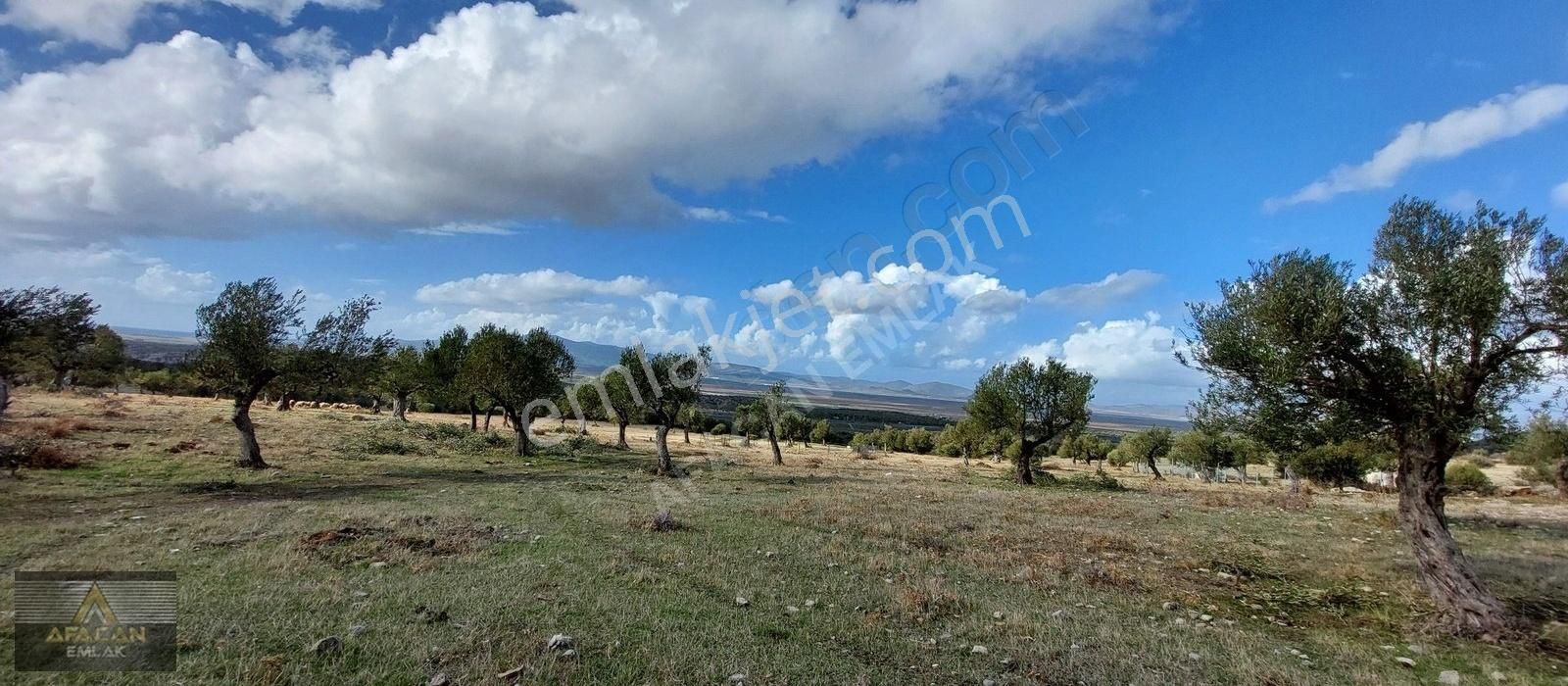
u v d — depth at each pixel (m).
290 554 10.85
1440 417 9.85
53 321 22.05
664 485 28.38
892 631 8.70
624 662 7.02
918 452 99.62
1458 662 8.29
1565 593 11.45
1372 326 10.18
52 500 16.67
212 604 8.11
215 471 24.25
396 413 54.88
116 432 30.11
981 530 17.70
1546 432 33.19
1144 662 7.88
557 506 19.50
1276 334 10.44
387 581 9.65
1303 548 16.22
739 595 10.08
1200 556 15.02
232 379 26.72
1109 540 16.39
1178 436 66.44
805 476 37.25
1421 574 10.21
